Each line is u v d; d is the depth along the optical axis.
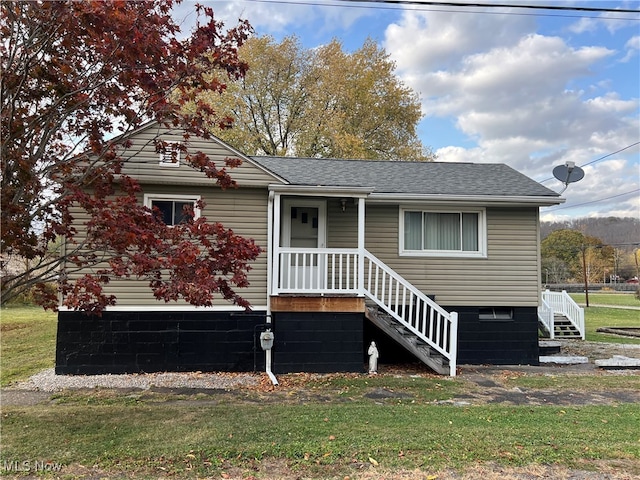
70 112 5.40
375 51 29.02
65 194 5.32
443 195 9.82
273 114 28.66
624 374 9.03
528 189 10.53
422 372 8.98
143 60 5.27
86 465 4.05
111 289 8.65
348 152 25.27
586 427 5.27
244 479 3.78
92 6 4.66
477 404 6.54
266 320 8.96
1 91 4.84
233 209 9.09
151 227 5.33
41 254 5.48
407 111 29.58
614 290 53.28
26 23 4.90
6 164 4.92
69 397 6.75
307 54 28.23
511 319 10.39
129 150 8.55
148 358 8.69
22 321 16.66
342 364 8.65
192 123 5.88
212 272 5.44
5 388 7.35
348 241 10.23
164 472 3.91
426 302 9.01
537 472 3.96
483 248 10.41
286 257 9.82
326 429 5.03
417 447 4.47
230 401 6.54
